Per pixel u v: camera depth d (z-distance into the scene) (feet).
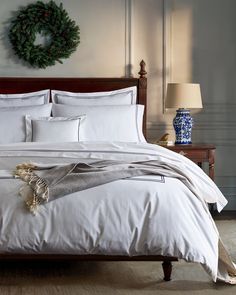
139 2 19.66
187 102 18.30
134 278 12.05
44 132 16.78
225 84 20.10
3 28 19.15
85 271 12.57
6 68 19.24
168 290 11.24
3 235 11.02
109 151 14.23
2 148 14.73
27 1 19.21
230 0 19.95
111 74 19.63
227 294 11.03
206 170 20.13
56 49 19.13
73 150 14.32
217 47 20.01
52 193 11.20
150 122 19.92
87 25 19.48
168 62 19.84
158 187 11.51
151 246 11.05
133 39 19.70
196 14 19.89
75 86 19.15
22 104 18.25
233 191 20.36
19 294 10.91
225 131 20.24
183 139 18.93
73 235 11.02
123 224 11.07
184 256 11.00
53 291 11.11
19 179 11.68
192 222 11.35
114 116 17.65
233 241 15.40
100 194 11.29
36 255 11.33
